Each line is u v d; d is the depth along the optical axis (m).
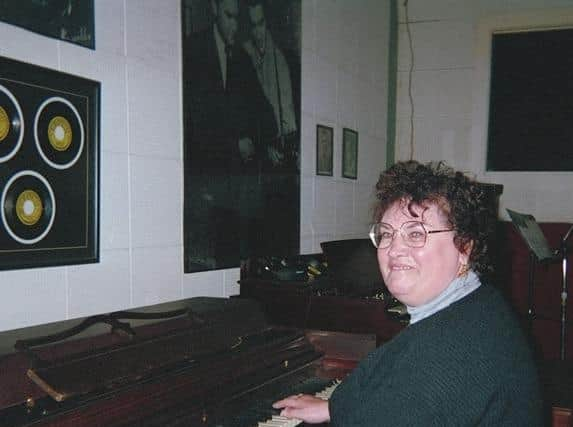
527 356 1.11
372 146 4.36
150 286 2.17
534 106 4.68
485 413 1.02
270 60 2.88
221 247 2.55
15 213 1.64
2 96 1.59
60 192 1.78
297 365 1.74
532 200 4.67
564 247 3.48
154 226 2.18
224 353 1.54
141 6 2.08
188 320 1.60
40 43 1.70
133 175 2.07
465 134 4.78
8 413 1.09
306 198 3.30
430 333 1.11
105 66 1.93
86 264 1.89
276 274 2.49
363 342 1.96
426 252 1.21
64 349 1.26
